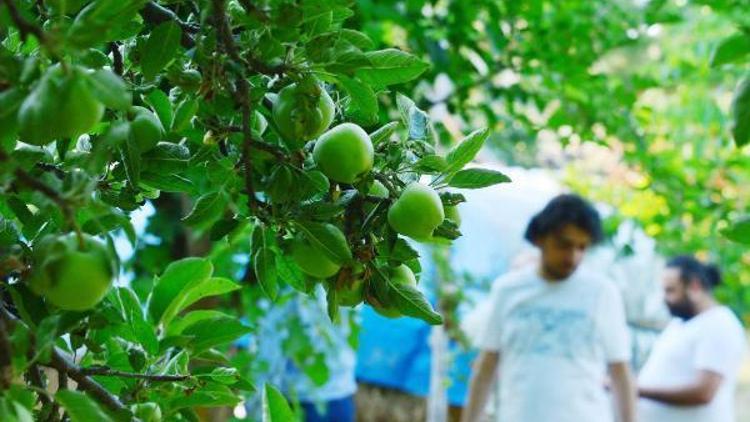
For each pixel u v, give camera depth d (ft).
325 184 3.97
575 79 12.30
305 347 12.21
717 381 13.66
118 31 3.72
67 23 3.59
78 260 3.39
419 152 4.22
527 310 13.09
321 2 3.79
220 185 4.13
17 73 3.26
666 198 14.25
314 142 4.23
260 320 12.10
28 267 3.66
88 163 3.33
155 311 5.26
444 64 11.02
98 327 4.08
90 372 4.24
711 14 17.12
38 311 3.76
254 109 4.07
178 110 3.92
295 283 4.48
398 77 4.05
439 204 3.91
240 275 11.89
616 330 13.12
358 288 4.10
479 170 4.14
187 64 4.12
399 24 10.84
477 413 13.67
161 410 4.73
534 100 12.50
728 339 13.78
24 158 3.72
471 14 11.62
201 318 5.32
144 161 4.25
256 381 11.73
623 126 13.58
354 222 4.06
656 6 12.66
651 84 13.44
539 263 13.29
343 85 4.09
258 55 3.83
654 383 14.03
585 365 12.92
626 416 13.21
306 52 3.81
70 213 3.14
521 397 12.91
